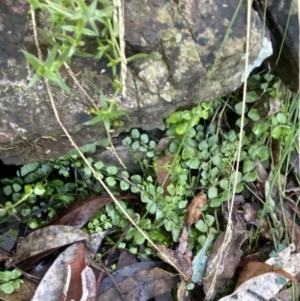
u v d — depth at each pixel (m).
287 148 0.45
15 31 0.33
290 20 0.41
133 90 0.35
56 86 0.34
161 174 0.45
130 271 0.44
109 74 0.34
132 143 0.44
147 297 0.43
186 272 0.44
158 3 0.35
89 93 0.35
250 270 0.45
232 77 0.39
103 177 0.44
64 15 0.28
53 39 0.30
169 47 0.35
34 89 0.34
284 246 0.47
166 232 0.45
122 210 0.40
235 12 0.36
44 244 0.41
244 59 0.38
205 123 0.47
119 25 0.30
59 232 0.42
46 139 0.37
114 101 0.32
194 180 0.46
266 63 0.46
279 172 0.47
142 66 0.35
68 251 0.41
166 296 0.44
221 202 0.46
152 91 0.36
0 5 0.33
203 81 0.37
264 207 0.46
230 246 0.46
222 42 0.36
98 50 0.33
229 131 0.47
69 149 0.38
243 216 0.48
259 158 0.47
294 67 0.43
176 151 0.45
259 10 0.41
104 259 0.43
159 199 0.44
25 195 0.41
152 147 0.45
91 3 0.30
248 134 0.48
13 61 0.33
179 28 0.35
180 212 0.45
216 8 0.36
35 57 0.30
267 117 0.46
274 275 0.45
